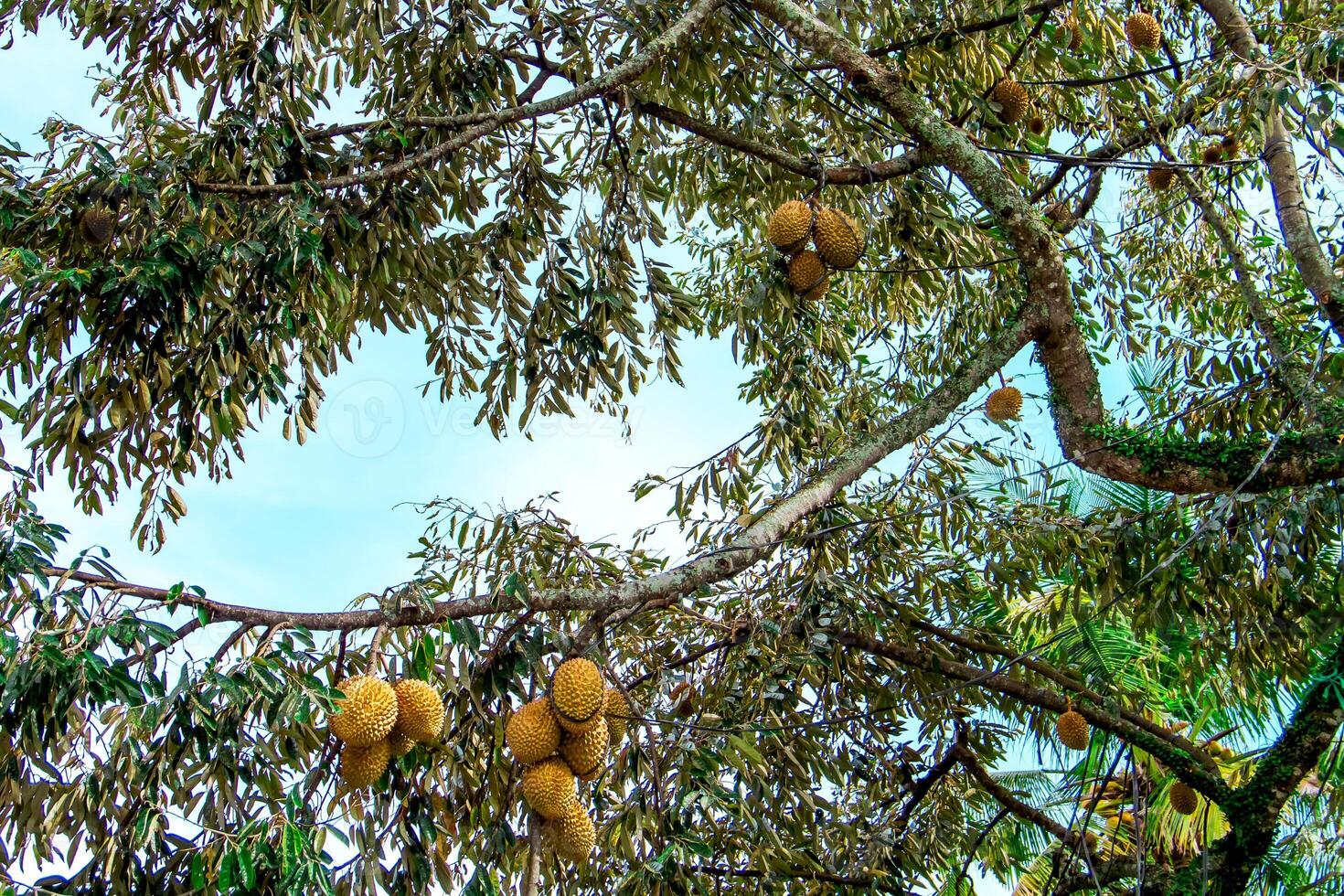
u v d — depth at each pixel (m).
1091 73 5.33
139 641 2.46
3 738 2.51
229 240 3.49
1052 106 5.43
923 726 5.27
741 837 4.20
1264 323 4.41
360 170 4.00
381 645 2.72
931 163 4.06
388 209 4.14
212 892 2.48
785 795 4.26
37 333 3.45
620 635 4.38
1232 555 4.27
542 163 4.63
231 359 3.62
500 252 4.64
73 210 3.23
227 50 4.05
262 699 2.61
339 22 3.46
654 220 4.55
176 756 2.53
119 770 2.55
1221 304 5.99
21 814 2.50
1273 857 4.78
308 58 3.70
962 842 5.34
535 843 2.85
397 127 3.75
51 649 2.29
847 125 4.64
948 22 4.41
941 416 3.87
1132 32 4.96
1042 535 4.64
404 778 2.98
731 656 4.75
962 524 4.96
